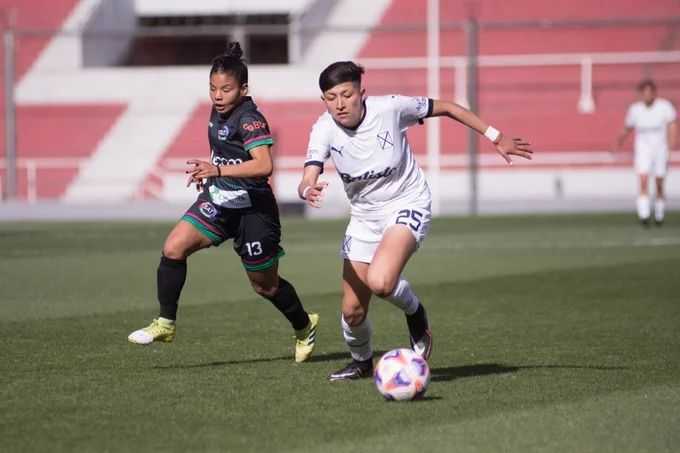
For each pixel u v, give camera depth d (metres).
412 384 22.88
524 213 102.94
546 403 22.98
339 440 19.80
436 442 19.62
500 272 51.62
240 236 27.36
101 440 19.88
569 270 51.91
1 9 138.75
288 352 30.27
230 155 26.83
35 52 137.00
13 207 110.25
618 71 126.44
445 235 75.69
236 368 27.56
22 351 30.19
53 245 70.56
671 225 81.50
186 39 149.88
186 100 130.50
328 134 24.98
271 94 127.75
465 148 120.31
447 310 39.09
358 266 25.62
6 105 117.38
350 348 26.12
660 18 114.56
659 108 78.06
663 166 79.06
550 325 35.22
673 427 20.81
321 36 135.88
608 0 131.88
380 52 134.25
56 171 126.12
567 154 118.12
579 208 106.12
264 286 27.91
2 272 53.62
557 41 130.25
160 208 110.38
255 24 146.38
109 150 127.06
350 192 25.61
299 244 70.25
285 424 21.08
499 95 125.81
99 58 142.00
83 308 40.12
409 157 25.73
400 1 136.12
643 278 48.19
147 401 23.27
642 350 30.22
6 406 22.77
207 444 19.56
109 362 28.41
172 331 26.92
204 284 48.28
